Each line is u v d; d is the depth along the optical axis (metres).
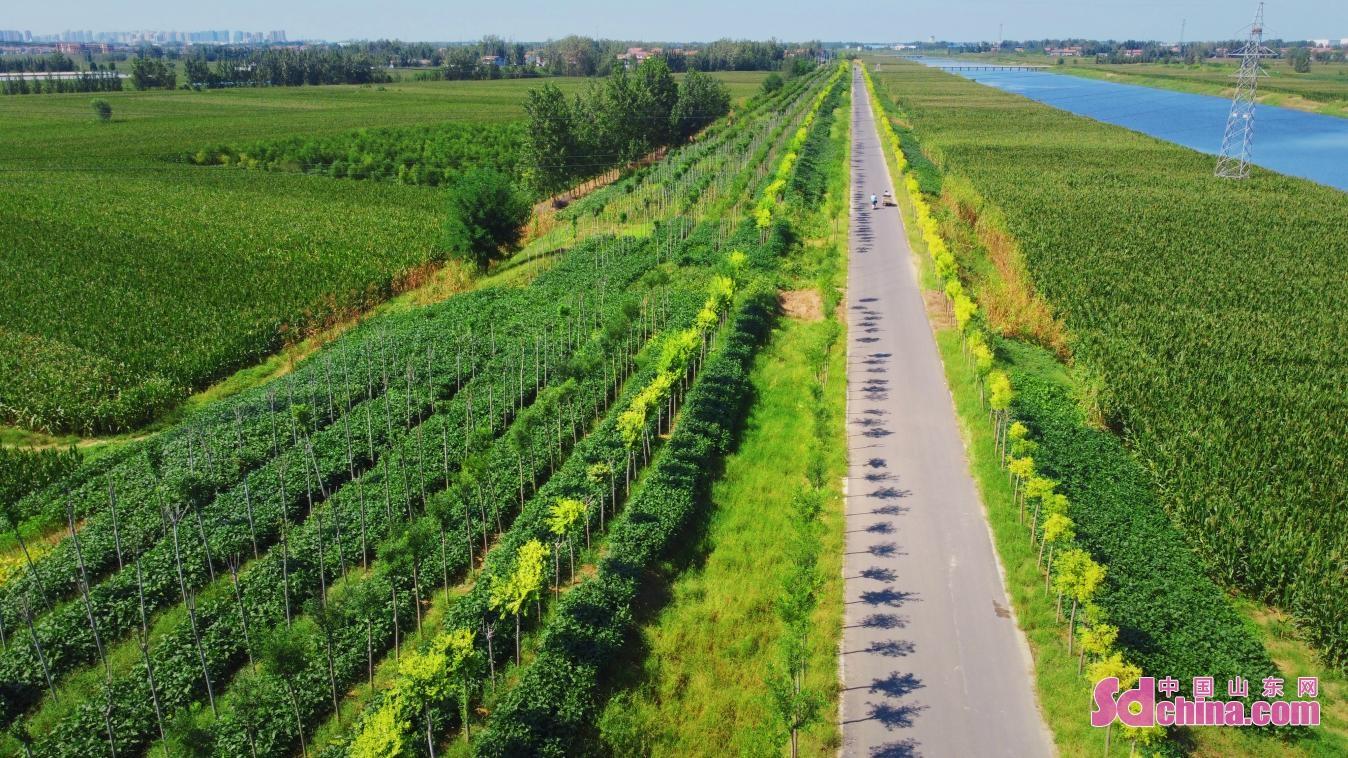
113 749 25.81
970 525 37.41
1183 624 30.30
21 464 43.31
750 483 41.19
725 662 29.98
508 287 74.06
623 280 71.31
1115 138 153.00
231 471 42.59
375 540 37.06
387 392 51.19
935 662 29.61
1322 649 29.67
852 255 78.88
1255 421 43.25
